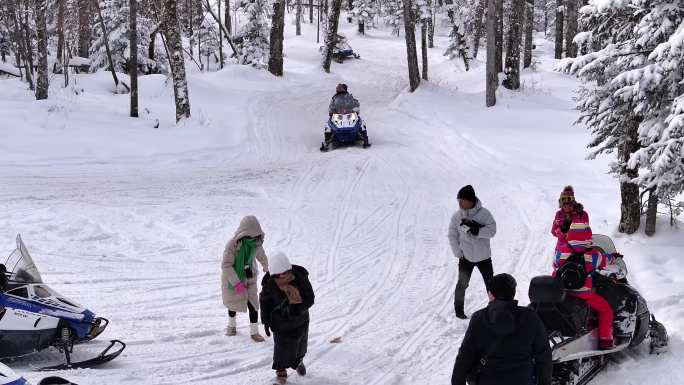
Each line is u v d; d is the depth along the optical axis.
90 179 17.03
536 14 73.25
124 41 36.91
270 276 6.51
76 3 35.16
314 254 11.83
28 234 12.02
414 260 11.60
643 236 11.54
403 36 72.19
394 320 8.81
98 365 6.93
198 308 9.09
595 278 6.89
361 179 18.20
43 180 16.55
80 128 22.02
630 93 9.80
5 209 13.49
